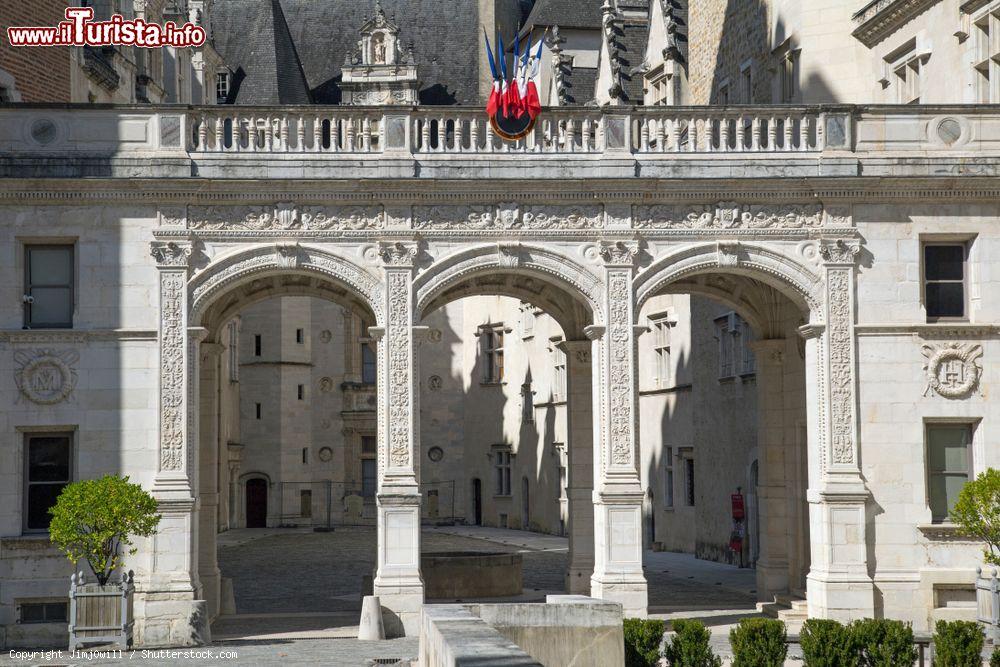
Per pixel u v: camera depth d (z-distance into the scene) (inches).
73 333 1152.8
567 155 1186.6
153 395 1158.3
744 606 1321.4
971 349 1201.4
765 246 1197.1
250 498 2869.1
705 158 1193.4
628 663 837.8
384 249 1177.4
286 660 991.0
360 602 1414.9
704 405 1854.1
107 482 1069.1
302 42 2869.1
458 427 2898.6
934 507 1202.6
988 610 1101.1
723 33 1839.3
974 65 1316.4
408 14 2886.3
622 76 2162.9
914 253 1203.2
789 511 1323.8
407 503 1160.8
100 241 1161.4
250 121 1176.2
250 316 2874.0
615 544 1170.6
